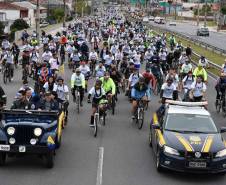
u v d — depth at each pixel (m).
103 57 29.64
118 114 19.73
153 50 34.84
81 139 15.41
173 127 12.66
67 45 38.34
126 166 12.58
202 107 13.91
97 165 12.59
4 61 27.34
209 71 35.47
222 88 20.59
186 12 165.25
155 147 13.02
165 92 18.56
